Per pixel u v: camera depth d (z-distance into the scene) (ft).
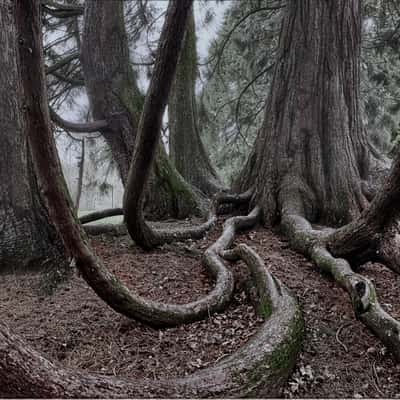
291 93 19.74
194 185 25.85
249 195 20.35
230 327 10.05
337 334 9.43
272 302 9.72
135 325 10.03
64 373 5.92
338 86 19.06
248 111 39.42
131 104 22.67
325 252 12.57
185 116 26.43
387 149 36.06
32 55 6.81
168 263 14.80
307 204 17.93
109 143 23.62
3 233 13.60
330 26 19.04
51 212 7.95
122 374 7.95
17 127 13.91
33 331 9.52
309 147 19.04
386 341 8.36
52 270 12.87
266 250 15.17
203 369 7.66
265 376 7.18
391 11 27.89
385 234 11.19
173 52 10.23
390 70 32.30
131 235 15.42
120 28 22.86
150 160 12.60
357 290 9.45
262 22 32.96
